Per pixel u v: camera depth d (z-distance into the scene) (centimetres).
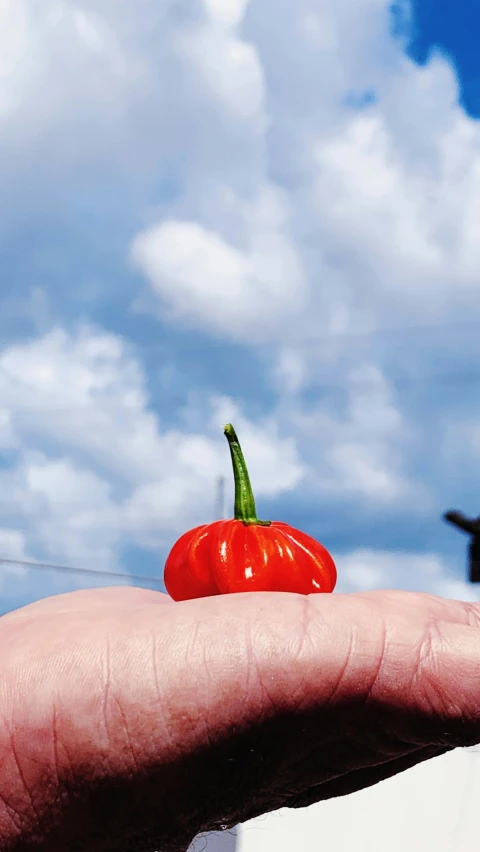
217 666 21
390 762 23
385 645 21
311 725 22
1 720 22
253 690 21
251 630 22
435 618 22
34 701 22
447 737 21
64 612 24
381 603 22
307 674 21
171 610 22
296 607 22
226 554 27
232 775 22
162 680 21
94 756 21
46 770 21
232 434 29
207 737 21
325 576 27
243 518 28
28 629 22
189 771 22
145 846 22
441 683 21
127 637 22
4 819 22
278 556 27
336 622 22
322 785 23
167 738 21
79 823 22
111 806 22
